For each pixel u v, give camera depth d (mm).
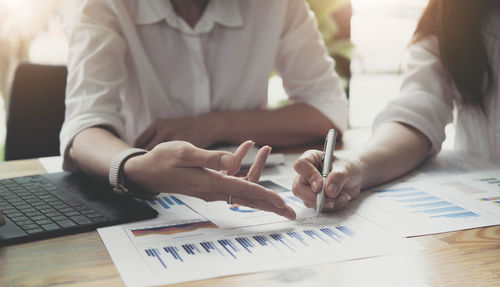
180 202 755
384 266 514
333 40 2463
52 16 2924
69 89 1088
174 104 1367
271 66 1435
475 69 1047
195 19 1341
